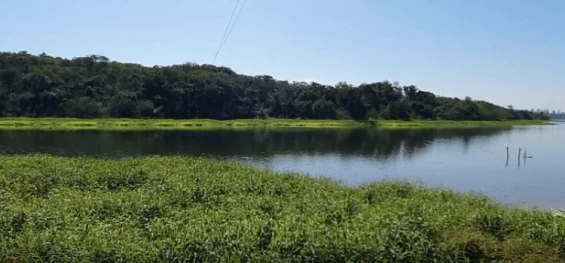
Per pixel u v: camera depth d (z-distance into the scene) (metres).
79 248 7.48
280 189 14.48
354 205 11.38
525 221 9.52
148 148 43.72
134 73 95.88
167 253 7.32
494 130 98.62
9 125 67.31
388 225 8.60
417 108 120.44
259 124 89.31
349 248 7.54
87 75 95.38
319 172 30.52
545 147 56.56
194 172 17.34
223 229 8.26
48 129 63.94
